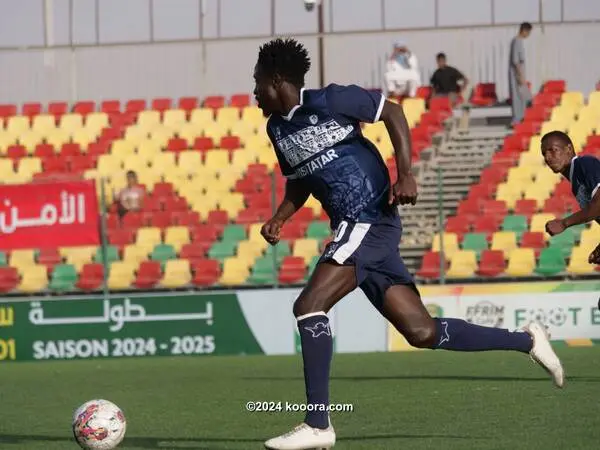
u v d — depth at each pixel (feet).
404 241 87.04
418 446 32.19
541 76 107.76
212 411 44.55
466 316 75.72
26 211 77.56
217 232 89.56
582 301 75.15
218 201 94.27
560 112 101.81
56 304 78.69
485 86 108.47
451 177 95.14
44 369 71.15
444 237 85.20
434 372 59.16
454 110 107.04
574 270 81.25
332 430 30.07
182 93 114.21
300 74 30.35
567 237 83.51
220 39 113.50
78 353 78.48
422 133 100.37
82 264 88.74
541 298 75.31
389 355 72.43
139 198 89.97
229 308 77.56
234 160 103.50
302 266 84.69
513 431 35.01
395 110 29.94
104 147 107.76
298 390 52.37
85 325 78.43
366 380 55.62
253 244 87.20
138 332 78.18
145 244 89.45
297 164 30.91
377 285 31.22
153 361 74.38
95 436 31.65
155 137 108.88
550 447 31.30
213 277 85.61
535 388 48.55
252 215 91.71
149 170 103.04
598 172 39.24
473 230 87.20
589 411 39.68
